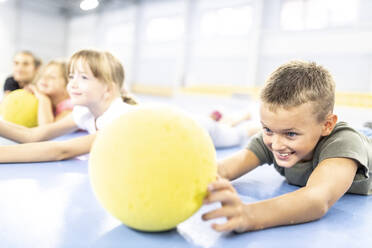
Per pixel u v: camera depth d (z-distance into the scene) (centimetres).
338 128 94
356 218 83
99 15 1348
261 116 84
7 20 1338
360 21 652
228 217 66
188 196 63
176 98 893
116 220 74
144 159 61
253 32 833
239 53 870
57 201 83
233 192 65
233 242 65
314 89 80
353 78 663
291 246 64
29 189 91
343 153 83
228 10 902
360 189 105
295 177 105
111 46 1303
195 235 68
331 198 77
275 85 81
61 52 1527
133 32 1190
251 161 108
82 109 148
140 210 61
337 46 684
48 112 191
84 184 98
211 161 68
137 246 62
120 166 62
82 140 132
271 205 72
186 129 67
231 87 870
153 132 63
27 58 276
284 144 82
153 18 1130
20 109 188
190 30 1002
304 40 738
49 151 124
